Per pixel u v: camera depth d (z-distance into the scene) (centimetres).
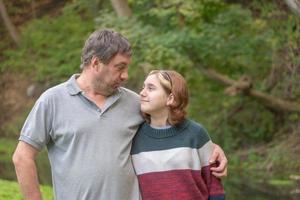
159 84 378
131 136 376
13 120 2000
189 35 1185
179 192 370
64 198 362
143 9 1276
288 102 1335
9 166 1248
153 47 1138
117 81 364
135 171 376
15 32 2219
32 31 2195
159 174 372
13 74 2136
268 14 1268
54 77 2017
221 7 1231
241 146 1395
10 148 1644
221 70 1352
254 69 1393
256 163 1261
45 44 2139
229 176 1133
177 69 1209
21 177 363
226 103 1447
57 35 2136
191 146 379
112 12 1320
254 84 1392
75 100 366
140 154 377
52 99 365
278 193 955
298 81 1338
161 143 378
